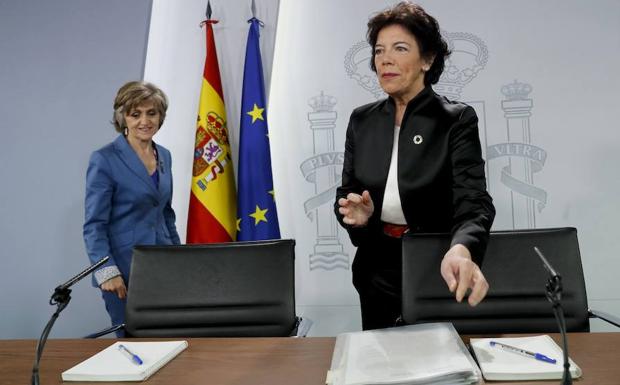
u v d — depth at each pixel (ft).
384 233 6.85
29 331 10.55
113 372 3.89
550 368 3.53
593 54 9.25
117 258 7.95
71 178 10.47
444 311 5.46
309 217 9.98
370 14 9.73
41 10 10.54
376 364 3.71
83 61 10.46
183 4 10.27
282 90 10.03
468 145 6.20
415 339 4.23
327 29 9.87
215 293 5.69
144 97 7.88
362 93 9.81
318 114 9.93
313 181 9.96
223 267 5.77
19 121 10.57
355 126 7.04
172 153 10.25
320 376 3.73
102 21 10.43
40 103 10.53
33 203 10.53
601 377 3.44
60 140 10.49
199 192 9.39
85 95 10.46
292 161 10.02
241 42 10.08
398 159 6.51
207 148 9.45
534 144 9.43
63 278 10.48
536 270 5.43
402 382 3.35
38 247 10.52
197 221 9.34
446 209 6.49
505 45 9.43
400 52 6.52
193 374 3.92
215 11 10.12
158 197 8.19
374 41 6.84
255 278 5.71
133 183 7.89
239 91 10.07
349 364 3.77
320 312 9.97
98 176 7.73
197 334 5.65
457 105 6.47
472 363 3.64
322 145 9.93
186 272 5.78
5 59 10.61
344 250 9.89
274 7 9.93
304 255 10.00
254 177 9.37
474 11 9.48
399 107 6.79
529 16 9.36
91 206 7.69
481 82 9.51
